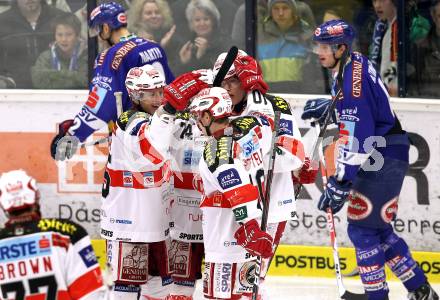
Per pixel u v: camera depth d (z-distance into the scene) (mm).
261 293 15164
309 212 19062
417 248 19047
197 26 20031
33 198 11336
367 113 16125
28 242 11180
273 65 20078
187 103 14766
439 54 19859
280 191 15070
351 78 16141
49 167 19453
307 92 20109
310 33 19953
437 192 18969
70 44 20062
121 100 16328
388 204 16656
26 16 19984
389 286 18656
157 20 20062
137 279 15711
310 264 19141
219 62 14891
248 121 13883
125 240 15539
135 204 15461
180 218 15820
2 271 11172
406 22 19859
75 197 19453
